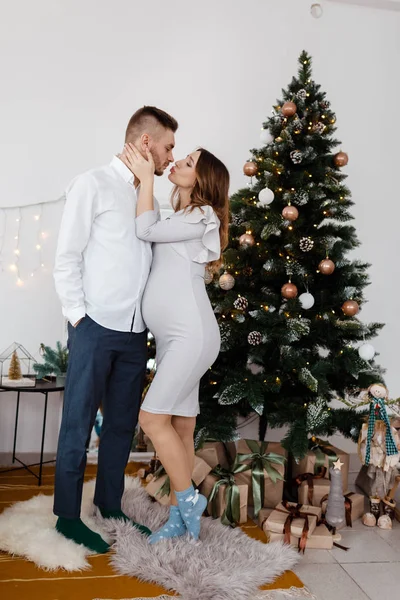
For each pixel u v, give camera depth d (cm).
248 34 362
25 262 331
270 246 275
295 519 231
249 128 359
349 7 377
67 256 208
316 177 277
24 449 332
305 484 254
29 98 332
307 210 279
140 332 224
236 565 197
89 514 235
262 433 300
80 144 338
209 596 181
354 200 371
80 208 208
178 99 351
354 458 356
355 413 279
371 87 376
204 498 215
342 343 280
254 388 251
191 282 216
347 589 193
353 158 371
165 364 210
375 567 211
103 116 341
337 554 222
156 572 191
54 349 332
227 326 266
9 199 328
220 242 235
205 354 212
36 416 334
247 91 360
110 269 212
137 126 223
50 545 203
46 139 333
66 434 211
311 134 275
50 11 336
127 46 346
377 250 373
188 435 223
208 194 223
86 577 191
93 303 212
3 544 207
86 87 339
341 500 235
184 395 212
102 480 232
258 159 279
